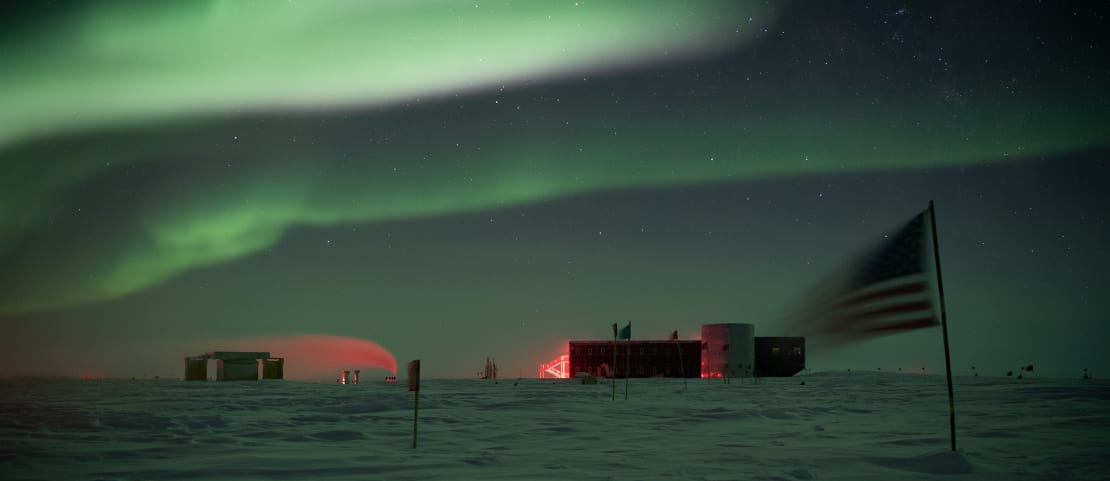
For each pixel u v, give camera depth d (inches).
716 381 2252.7
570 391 1437.0
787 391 1470.2
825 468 399.9
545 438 565.3
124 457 426.3
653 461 426.0
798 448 494.9
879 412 858.8
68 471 371.2
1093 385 1517.0
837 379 2345.0
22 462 402.3
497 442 534.9
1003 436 574.9
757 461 424.5
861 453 461.4
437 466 400.2
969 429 633.0
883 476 373.1
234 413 760.3
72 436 537.3
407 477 362.6
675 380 2372.0
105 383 1642.5
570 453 465.4
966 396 1178.0
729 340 2571.4
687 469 392.8
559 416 780.6
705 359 2593.5
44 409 784.3
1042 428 638.5
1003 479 365.4
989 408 900.6
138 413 737.0
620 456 449.1
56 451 447.5
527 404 986.7
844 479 363.6
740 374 2559.1
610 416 787.4
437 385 1820.9
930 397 1180.5
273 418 703.7
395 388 1473.9
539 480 353.4
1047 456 448.1
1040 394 1184.2
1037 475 377.4
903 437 568.4
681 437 574.9
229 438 534.0
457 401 1041.5
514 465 409.1
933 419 754.2
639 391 1470.2
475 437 567.2
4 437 525.3
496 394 1282.0
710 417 779.4
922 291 464.4
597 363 2684.5
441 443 523.2
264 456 428.1
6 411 751.7
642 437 574.2
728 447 502.9
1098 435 578.9
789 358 2642.7
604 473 379.2
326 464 400.5
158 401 944.9
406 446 502.3
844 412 868.0
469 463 414.0
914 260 465.7
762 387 1706.4
